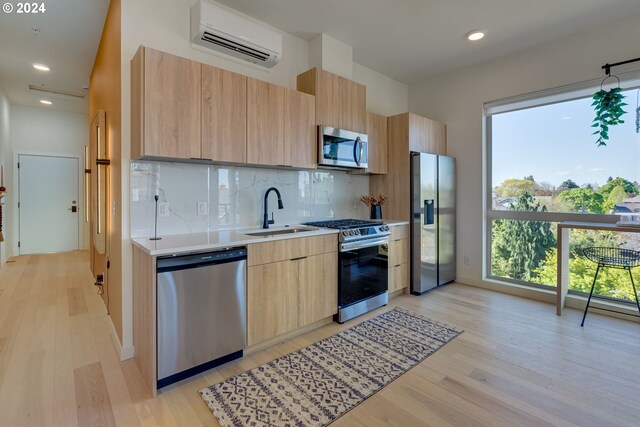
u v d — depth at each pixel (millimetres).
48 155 5867
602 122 3018
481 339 2436
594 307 2943
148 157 2018
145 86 1903
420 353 2221
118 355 2184
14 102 5375
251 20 2836
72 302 3242
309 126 2818
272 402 1695
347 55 3348
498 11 2744
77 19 2846
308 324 2566
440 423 1541
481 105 3809
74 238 6156
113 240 2443
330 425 1531
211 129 2180
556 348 2287
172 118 2006
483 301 3336
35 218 5789
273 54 2727
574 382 1869
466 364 2076
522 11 2744
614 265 2670
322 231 2623
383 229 3156
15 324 2697
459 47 3416
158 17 2275
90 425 1519
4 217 4863
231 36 2447
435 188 3713
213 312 1948
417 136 3719
